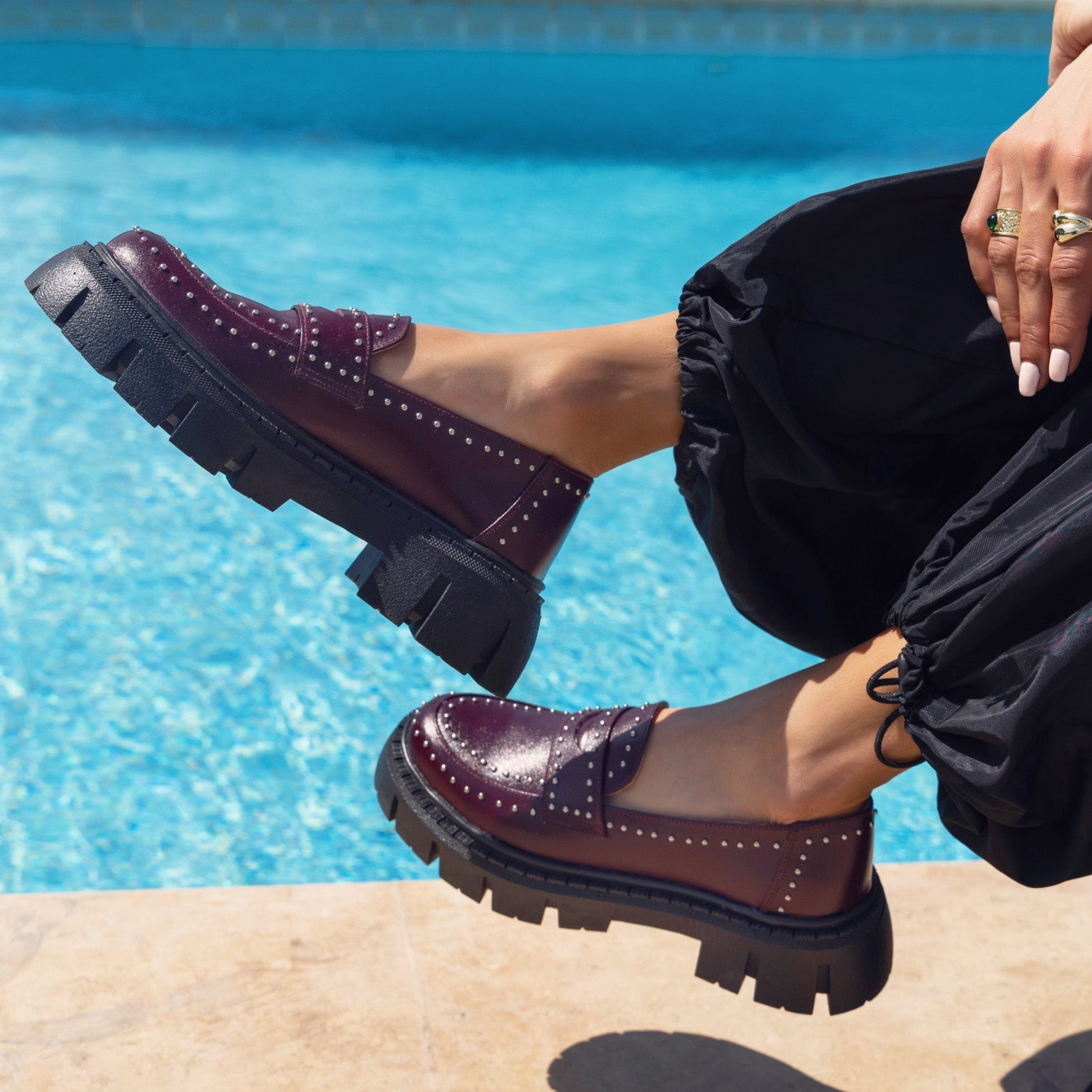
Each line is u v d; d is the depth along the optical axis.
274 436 1.22
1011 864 1.03
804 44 11.02
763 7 10.88
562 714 1.33
